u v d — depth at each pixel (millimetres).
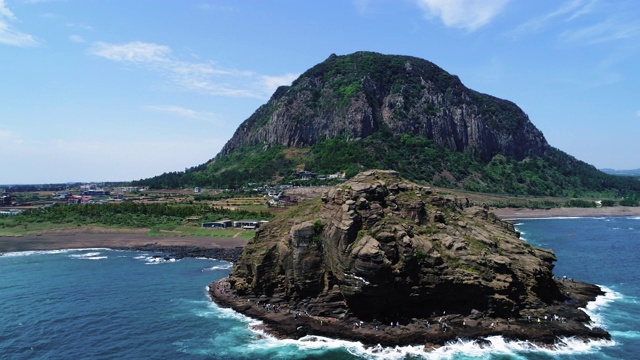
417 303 72500
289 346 66188
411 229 77062
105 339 69875
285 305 81000
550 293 80500
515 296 72312
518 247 81750
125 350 65750
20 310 84312
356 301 72312
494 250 78500
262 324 74688
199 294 94250
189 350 65500
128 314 81562
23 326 75688
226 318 78562
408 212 81125
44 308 85500
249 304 83688
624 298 85688
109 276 111875
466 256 74250
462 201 109250
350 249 72188
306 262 78500
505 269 73188
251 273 87625
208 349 65750
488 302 71375
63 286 101938
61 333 72500
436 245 76000
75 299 91312
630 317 74875
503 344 64000
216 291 93250
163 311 83000
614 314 76312
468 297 71938
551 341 64312
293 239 79812
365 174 90875
